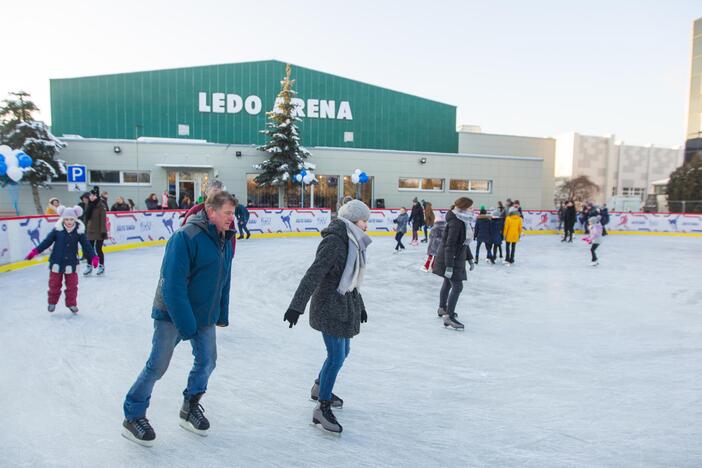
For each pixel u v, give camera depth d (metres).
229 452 2.77
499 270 10.86
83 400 3.44
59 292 5.84
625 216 24.03
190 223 2.67
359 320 3.14
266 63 27.80
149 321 5.62
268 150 22.09
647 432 3.11
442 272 5.68
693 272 10.81
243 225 17.06
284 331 5.39
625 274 10.43
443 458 2.75
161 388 3.67
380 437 3.00
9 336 4.93
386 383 3.92
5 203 19.34
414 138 30.34
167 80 26.58
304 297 2.83
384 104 29.81
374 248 15.14
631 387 3.89
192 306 2.72
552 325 5.91
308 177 21.41
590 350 4.89
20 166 11.73
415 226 16.30
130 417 2.81
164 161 21.50
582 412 3.41
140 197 21.33
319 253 2.91
